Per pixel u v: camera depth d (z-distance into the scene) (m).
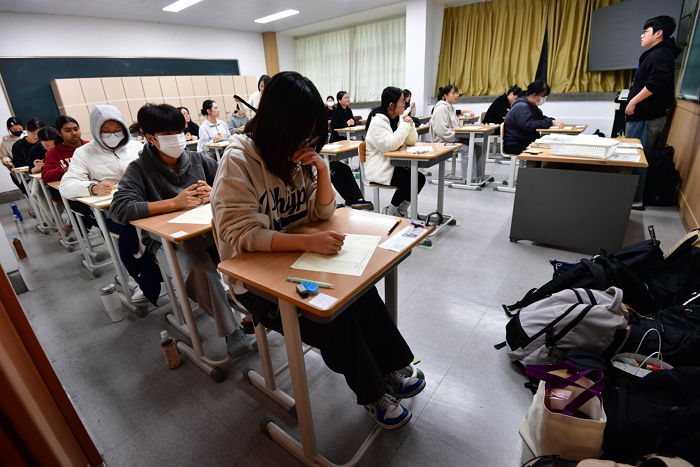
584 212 2.34
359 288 0.80
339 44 8.22
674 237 2.63
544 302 1.45
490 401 1.31
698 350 1.23
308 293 0.77
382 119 2.79
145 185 1.60
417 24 6.54
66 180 1.94
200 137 4.93
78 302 2.20
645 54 3.15
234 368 1.56
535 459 1.00
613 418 1.02
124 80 6.44
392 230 1.10
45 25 5.67
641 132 3.27
